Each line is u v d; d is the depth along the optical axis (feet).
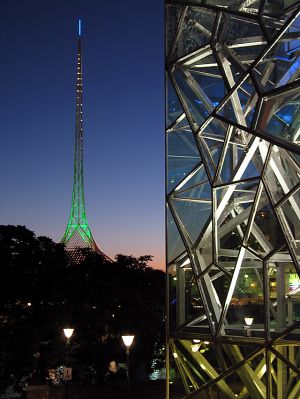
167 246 73.26
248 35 65.31
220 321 64.75
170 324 71.61
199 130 70.18
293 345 58.44
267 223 61.93
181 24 74.84
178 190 73.00
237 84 64.64
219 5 69.21
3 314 163.63
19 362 155.02
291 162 59.93
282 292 61.31
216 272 67.31
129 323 189.67
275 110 61.21
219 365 65.62
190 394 67.46
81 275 191.42
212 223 67.10
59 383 168.04
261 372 61.16
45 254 176.45
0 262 166.20
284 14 63.46
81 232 520.83
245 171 64.54
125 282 194.70
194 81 72.28
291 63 61.82
